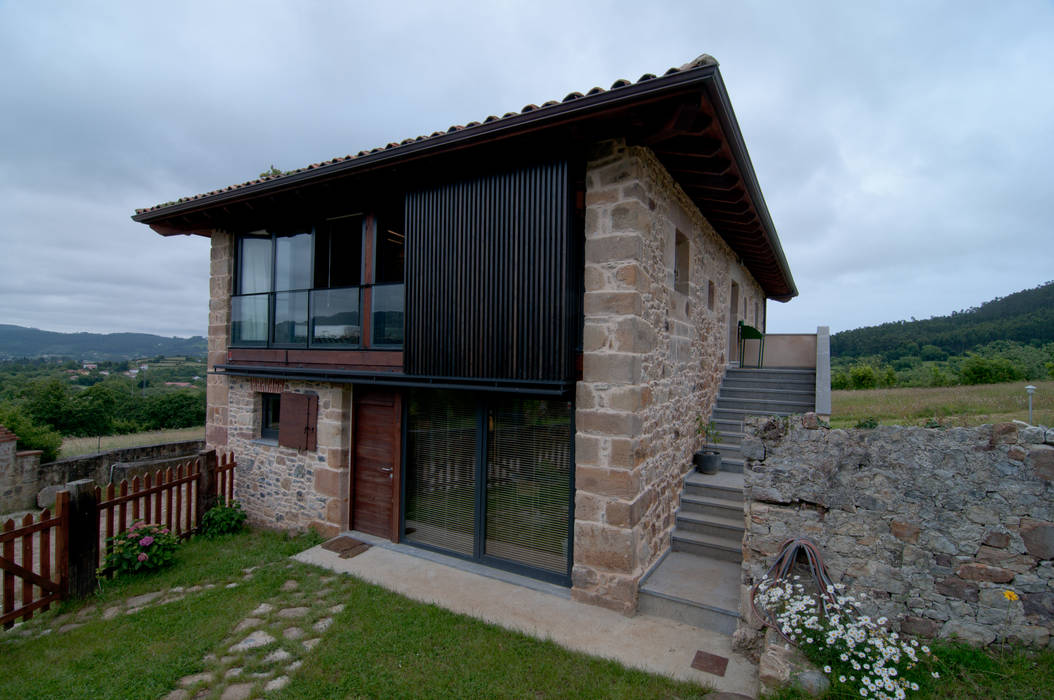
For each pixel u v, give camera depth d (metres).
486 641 4.09
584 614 4.54
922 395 15.67
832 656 3.18
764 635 3.81
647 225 4.69
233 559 5.80
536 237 4.62
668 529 5.57
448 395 5.94
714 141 4.30
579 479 4.70
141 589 5.05
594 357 4.60
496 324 4.82
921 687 3.01
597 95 3.76
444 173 5.23
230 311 7.57
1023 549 3.19
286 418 6.90
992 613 3.24
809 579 3.60
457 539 5.85
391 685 3.53
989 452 3.28
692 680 3.58
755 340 11.15
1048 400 13.20
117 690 3.45
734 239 8.41
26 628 4.34
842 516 3.56
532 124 4.15
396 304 5.87
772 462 3.76
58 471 9.33
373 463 6.52
